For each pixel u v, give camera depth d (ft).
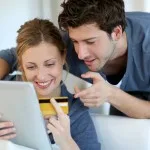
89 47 4.13
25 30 4.05
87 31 4.00
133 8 7.60
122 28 4.39
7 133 3.26
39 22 4.23
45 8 7.87
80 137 4.04
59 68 4.10
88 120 4.17
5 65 4.83
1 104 3.10
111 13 4.13
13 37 7.44
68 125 3.52
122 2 4.39
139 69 4.64
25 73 4.08
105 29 4.11
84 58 4.22
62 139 3.52
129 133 4.00
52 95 4.17
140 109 4.23
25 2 7.51
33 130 3.21
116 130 4.08
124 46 4.54
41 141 3.29
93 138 4.05
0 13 7.15
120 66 4.80
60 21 4.17
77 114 4.16
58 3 7.87
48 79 4.01
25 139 3.31
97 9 4.01
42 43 3.94
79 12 3.95
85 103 4.01
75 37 4.09
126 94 4.20
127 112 4.27
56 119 3.49
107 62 4.58
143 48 4.53
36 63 3.94
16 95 2.99
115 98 4.13
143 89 4.86
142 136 3.93
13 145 2.97
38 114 3.09
